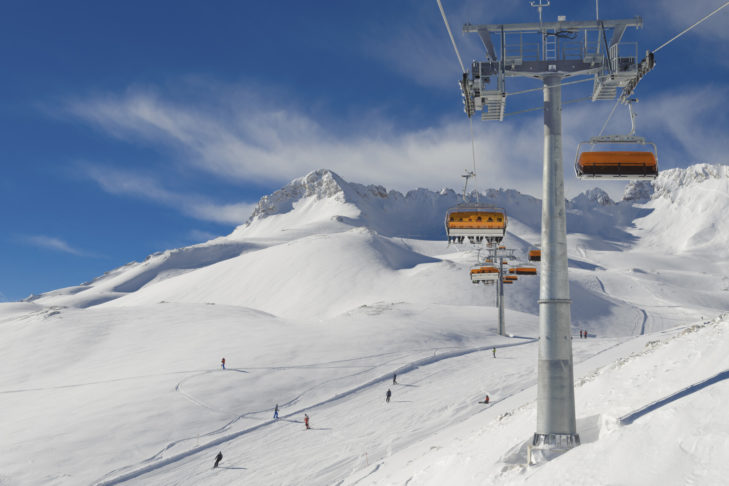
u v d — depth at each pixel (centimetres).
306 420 4581
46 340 8794
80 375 6925
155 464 3978
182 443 4412
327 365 6625
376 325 9138
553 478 990
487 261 8925
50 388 6397
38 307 13938
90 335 9044
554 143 1259
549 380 1186
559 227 1222
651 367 1541
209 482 3622
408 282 17688
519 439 1480
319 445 4106
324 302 17725
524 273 9112
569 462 1016
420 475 1647
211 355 7250
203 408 5212
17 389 6519
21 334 9219
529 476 1070
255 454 4075
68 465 4000
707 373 1205
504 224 2139
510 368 6131
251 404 5338
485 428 2289
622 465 904
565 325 1197
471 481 1281
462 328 9369
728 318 1656
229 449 4241
